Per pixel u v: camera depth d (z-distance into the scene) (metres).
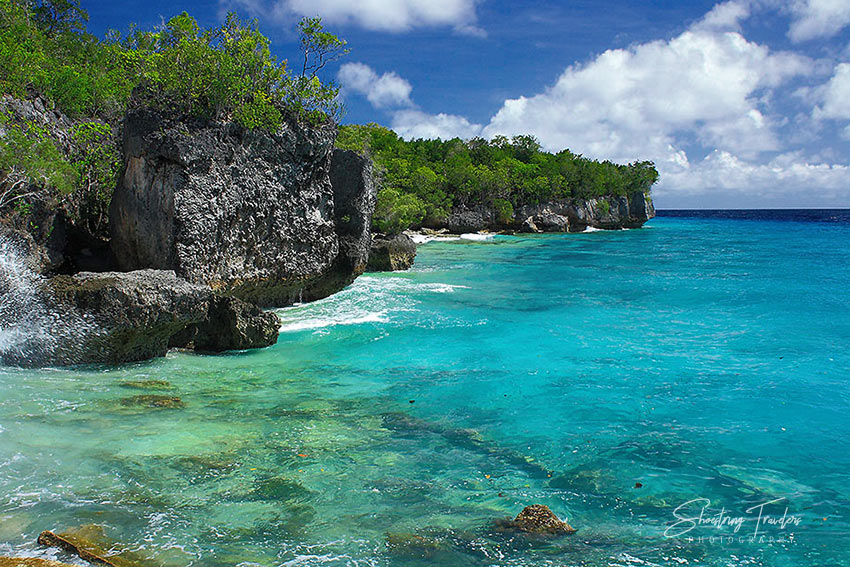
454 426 11.34
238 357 15.90
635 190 123.62
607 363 16.25
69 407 10.91
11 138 15.71
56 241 17.73
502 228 94.31
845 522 7.88
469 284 32.06
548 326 21.11
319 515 7.60
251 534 7.04
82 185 19.33
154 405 11.41
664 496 8.59
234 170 18.30
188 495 7.93
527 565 6.60
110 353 13.83
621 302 26.84
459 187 91.00
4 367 13.07
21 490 7.74
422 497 8.27
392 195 44.56
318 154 21.84
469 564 6.57
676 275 37.59
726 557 6.93
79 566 6.08
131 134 16.83
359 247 24.73
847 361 16.52
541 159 120.62
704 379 14.77
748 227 122.44
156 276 14.66
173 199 16.31
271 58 20.12
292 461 9.31
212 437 10.05
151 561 6.30
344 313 22.23
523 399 13.09
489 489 8.65
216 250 17.70
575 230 104.31
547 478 9.12
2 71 18.97
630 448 10.41
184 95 17.73
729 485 9.01
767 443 10.73
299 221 21.30
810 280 34.56
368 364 15.69
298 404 12.23
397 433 10.84
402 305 24.53
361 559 6.59
